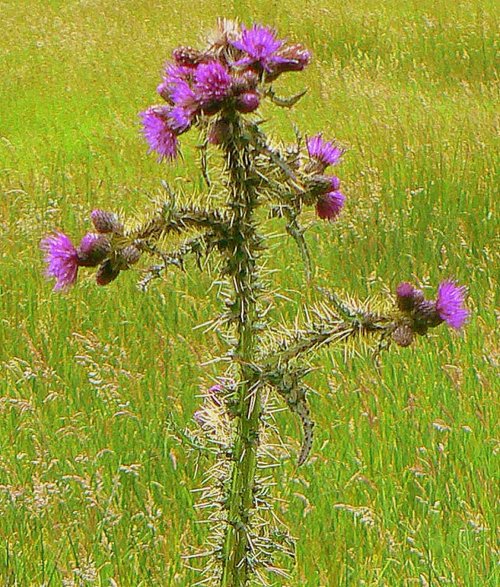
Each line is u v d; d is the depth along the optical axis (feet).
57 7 76.64
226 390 11.94
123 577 19.67
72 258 11.43
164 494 22.36
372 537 20.59
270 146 11.00
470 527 20.61
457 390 25.20
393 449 23.26
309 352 11.59
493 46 61.11
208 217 11.34
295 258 33.86
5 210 39.06
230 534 12.28
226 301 11.64
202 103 10.69
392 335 11.34
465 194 38.40
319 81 55.01
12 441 24.17
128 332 29.73
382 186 38.86
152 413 25.09
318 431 24.12
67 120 53.21
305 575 19.70
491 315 28.84
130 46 64.69
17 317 30.50
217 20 11.30
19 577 19.45
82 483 21.70
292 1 72.13
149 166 44.06
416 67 58.23
